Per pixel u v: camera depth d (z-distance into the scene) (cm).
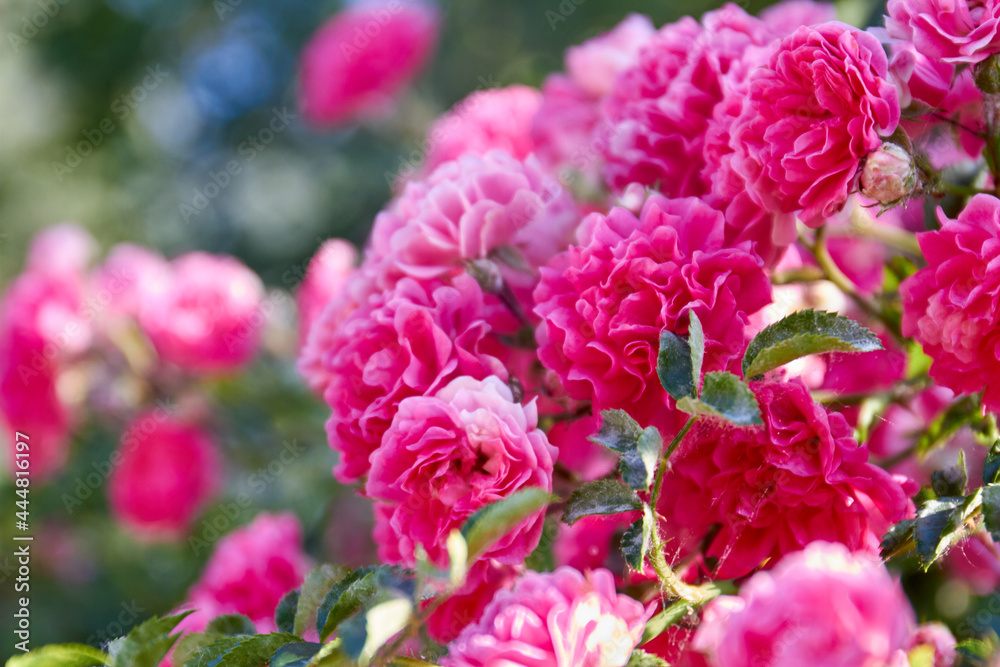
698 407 38
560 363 42
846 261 46
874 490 40
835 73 40
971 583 43
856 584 36
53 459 76
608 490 40
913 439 45
